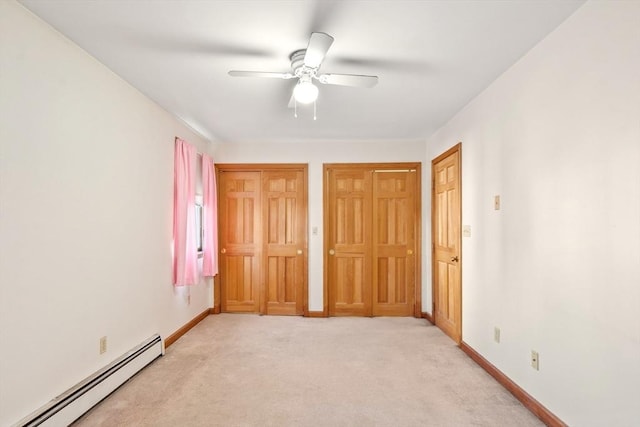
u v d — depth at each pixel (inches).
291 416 89.3
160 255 135.1
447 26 81.0
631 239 62.9
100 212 99.0
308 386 105.8
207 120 152.5
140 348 116.0
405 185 189.9
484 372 116.0
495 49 92.0
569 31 78.0
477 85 115.3
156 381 108.5
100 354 98.7
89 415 88.7
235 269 195.0
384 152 189.3
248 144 192.9
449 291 155.3
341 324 173.3
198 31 82.9
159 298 134.5
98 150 98.3
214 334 156.5
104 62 98.8
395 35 84.9
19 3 71.8
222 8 73.9
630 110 62.9
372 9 74.3
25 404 73.8
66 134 85.8
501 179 107.9
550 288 85.1
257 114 144.1
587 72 72.9
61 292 84.0
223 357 128.9
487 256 117.0
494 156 112.3
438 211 171.9
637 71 61.5
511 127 102.0
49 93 80.4
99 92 98.7
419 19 78.1
